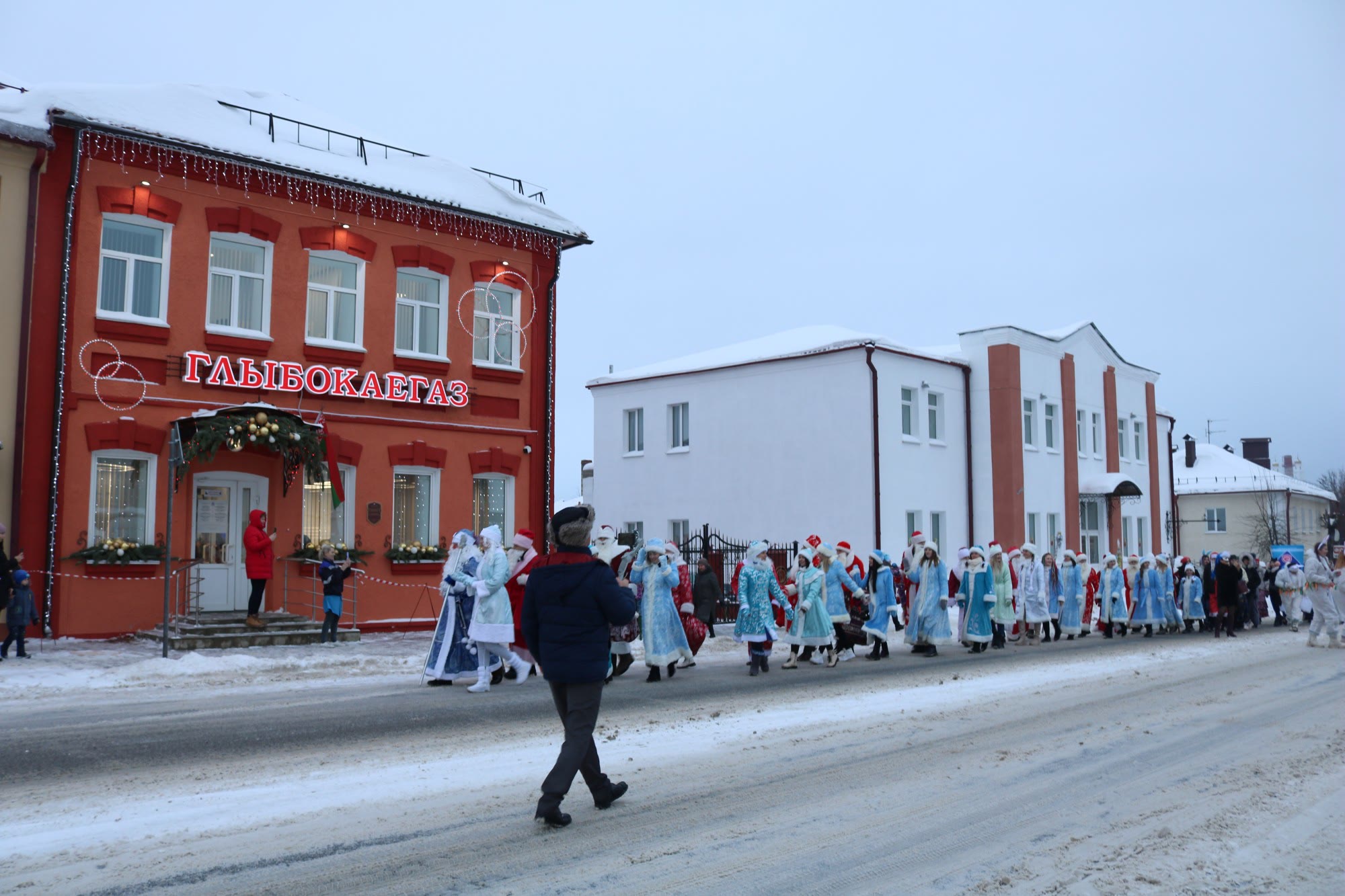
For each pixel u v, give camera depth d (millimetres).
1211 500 58781
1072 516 36406
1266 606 32750
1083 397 38250
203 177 18766
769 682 14094
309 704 11398
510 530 22875
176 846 5887
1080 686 13703
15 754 8453
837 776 7895
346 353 20406
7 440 16547
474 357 22609
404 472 21281
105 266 17812
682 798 7152
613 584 6617
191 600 18188
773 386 32375
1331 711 11367
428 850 5852
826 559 16797
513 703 11578
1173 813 6820
